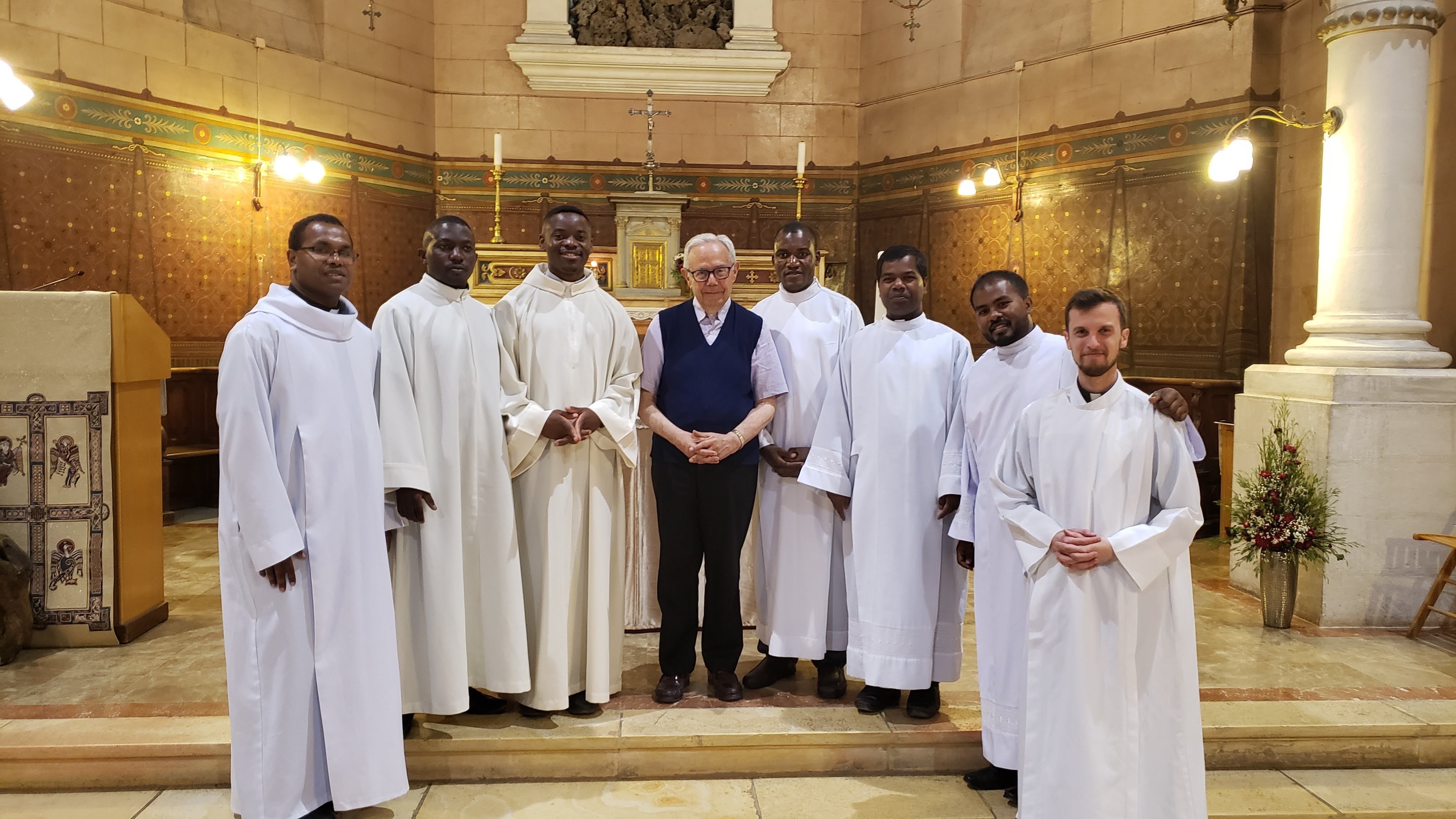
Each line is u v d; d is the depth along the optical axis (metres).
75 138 6.02
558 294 3.15
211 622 4.11
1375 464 4.14
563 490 3.06
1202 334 6.43
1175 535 2.32
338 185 7.60
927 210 8.17
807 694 3.40
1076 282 7.13
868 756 3.06
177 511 6.64
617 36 8.52
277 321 2.53
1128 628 2.33
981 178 7.75
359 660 2.57
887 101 8.48
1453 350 4.76
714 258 3.18
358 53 7.72
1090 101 7.00
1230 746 3.08
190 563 5.16
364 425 2.66
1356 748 3.10
